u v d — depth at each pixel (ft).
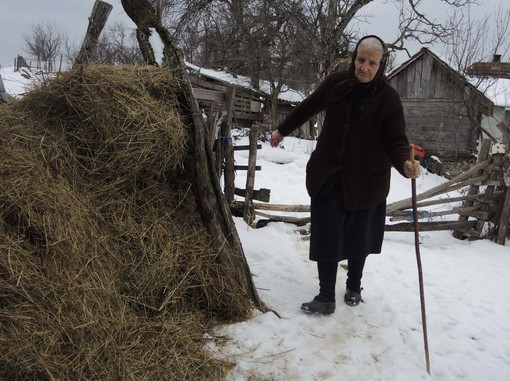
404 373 7.82
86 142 8.53
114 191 8.61
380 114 8.73
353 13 42.52
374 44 8.41
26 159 7.80
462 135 52.13
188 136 9.06
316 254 9.36
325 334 8.88
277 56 54.60
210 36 60.03
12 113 8.57
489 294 11.91
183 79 9.25
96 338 6.92
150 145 8.45
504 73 50.67
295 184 27.09
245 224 15.81
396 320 9.70
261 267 12.07
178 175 9.53
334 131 9.02
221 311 9.00
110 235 8.23
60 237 7.23
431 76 53.21
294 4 45.91
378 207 9.63
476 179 17.43
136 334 7.44
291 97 63.46
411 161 8.06
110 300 7.46
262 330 8.61
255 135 15.71
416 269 13.55
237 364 7.52
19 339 6.35
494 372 8.13
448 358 8.48
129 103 8.53
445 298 11.43
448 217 20.66
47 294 6.82
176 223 9.17
